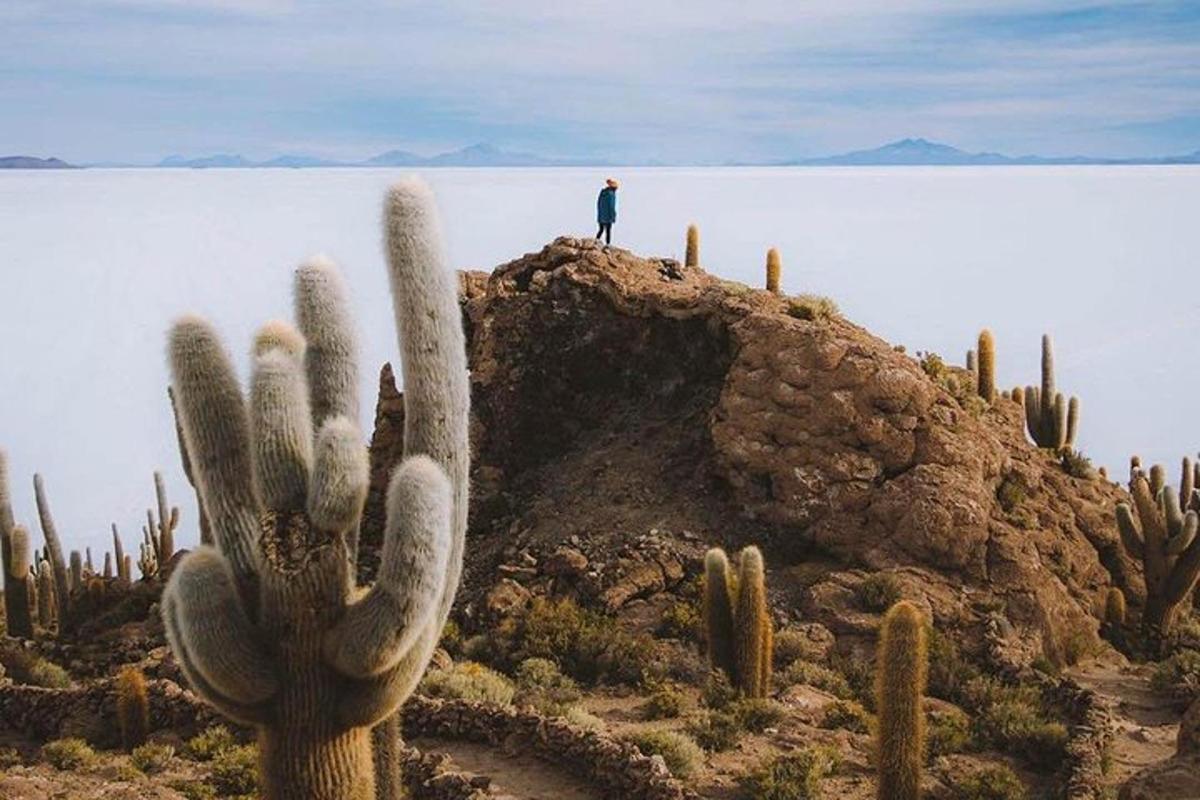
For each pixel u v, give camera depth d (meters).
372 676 8.93
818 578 26.83
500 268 35.06
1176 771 13.38
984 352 33.38
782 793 17.64
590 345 32.84
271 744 9.08
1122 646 28.06
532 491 31.25
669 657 24.31
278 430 9.00
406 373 9.61
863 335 30.81
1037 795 18.56
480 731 20.17
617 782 17.84
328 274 10.36
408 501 8.60
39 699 22.59
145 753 19.98
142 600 30.36
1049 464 32.16
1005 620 25.58
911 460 28.03
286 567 8.84
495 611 26.52
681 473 29.95
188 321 9.37
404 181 9.66
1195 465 37.16
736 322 30.91
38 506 30.48
